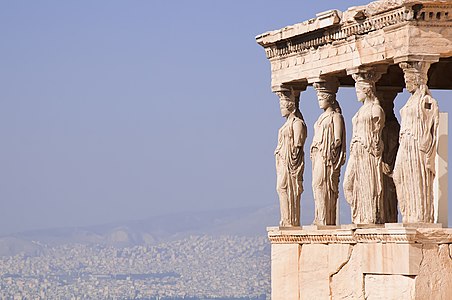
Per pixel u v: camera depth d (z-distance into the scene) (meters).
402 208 39.38
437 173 40.50
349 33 41.41
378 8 39.94
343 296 41.66
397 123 43.81
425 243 39.03
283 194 44.81
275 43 44.66
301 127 44.78
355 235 40.88
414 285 38.97
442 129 40.53
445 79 44.53
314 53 43.12
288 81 44.47
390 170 43.47
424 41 39.12
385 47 40.00
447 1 38.84
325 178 43.03
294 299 43.81
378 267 40.06
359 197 41.12
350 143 41.38
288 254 44.00
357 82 41.22
